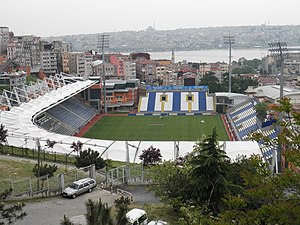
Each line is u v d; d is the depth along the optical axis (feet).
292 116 82.23
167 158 259.19
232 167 137.90
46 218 134.62
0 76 512.22
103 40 568.82
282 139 80.28
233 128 418.31
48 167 183.11
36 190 158.40
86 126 456.04
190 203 126.72
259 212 77.05
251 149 274.57
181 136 393.29
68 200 155.63
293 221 73.36
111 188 170.40
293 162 76.89
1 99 449.06
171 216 140.26
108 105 555.69
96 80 574.97
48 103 418.72
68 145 277.85
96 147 281.95
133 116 512.22
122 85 565.94
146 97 554.87
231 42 562.25
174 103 537.65
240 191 124.88
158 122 467.93
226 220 82.07
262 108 395.14
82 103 531.50
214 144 129.49
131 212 127.85
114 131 426.10
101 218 73.05
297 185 77.56
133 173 201.87
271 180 80.12
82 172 184.24
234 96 505.25
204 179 126.52
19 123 334.24
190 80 625.82
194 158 133.28
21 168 197.06
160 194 149.69
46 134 309.22
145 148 277.03
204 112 516.32
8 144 274.36
